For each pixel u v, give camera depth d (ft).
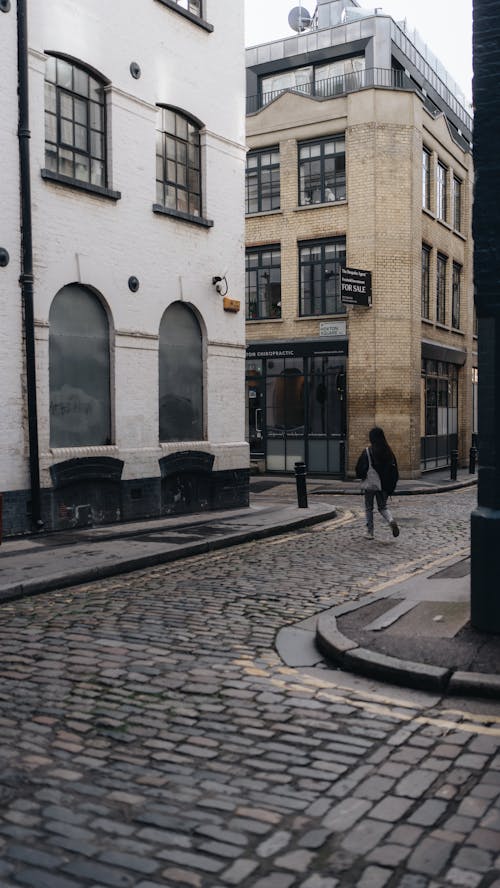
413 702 16.35
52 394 40.09
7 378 36.99
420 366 81.30
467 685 16.66
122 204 43.37
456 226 98.99
